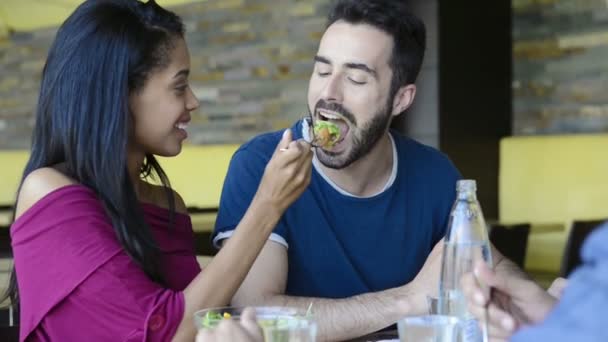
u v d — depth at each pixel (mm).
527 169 5977
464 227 1307
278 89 6988
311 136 1808
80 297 1408
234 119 7305
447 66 5941
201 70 7508
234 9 7238
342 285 1862
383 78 1821
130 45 1480
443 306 1219
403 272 1917
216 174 6891
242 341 986
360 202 1867
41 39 8188
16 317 1623
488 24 6207
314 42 6738
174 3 7551
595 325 585
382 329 1724
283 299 1730
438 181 1964
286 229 1831
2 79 8578
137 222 1476
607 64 5945
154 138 1547
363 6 1806
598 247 613
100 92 1472
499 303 1257
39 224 1427
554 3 6191
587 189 5680
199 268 1732
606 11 5945
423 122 5973
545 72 6258
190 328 1401
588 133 6035
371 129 1818
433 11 5902
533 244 5766
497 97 6289
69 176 1487
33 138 1526
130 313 1398
